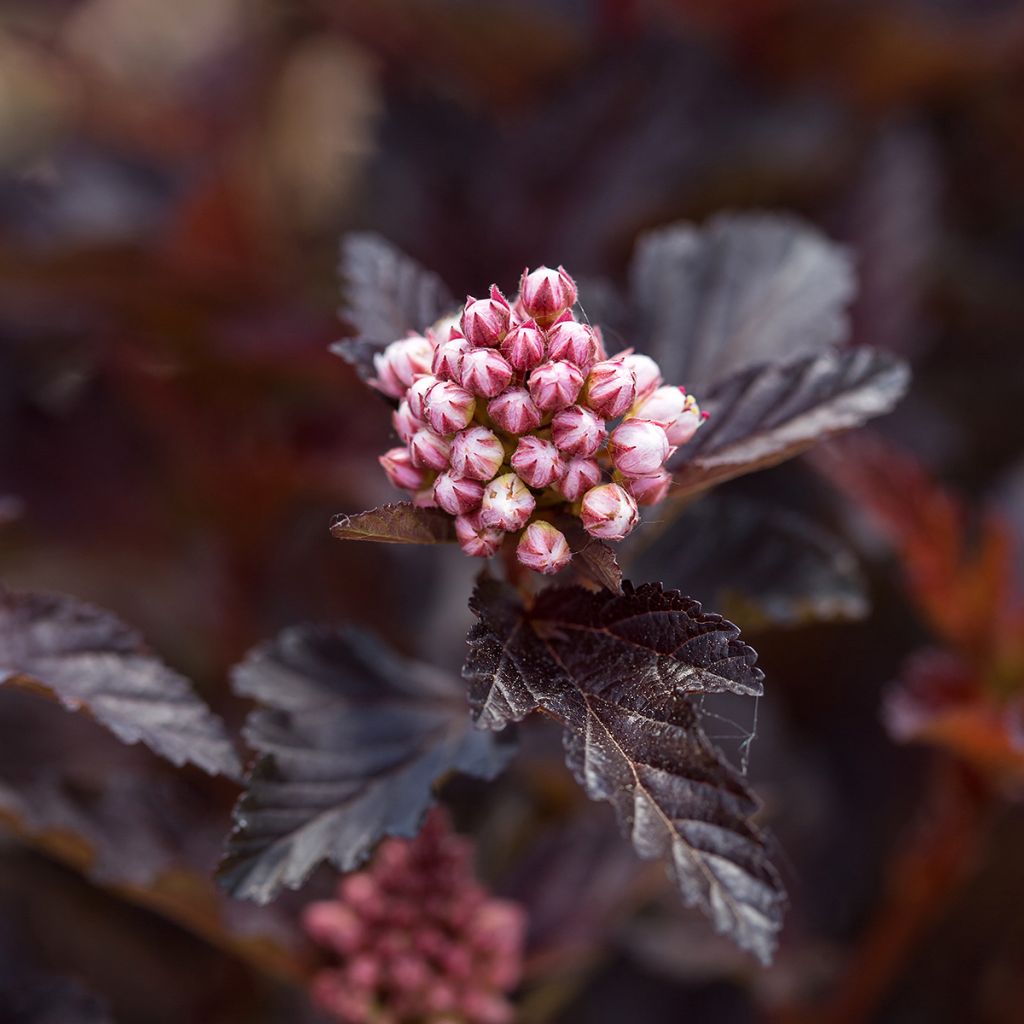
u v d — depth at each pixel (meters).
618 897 0.37
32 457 0.43
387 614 0.45
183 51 0.57
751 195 0.48
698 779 0.29
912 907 0.39
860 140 0.50
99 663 0.33
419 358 0.32
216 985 0.41
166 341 0.44
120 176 0.54
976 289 0.50
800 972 0.41
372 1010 0.36
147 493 0.44
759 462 0.32
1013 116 0.52
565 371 0.30
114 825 0.34
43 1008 0.36
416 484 0.31
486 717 0.30
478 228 0.47
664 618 0.30
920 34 0.48
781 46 0.50
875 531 0.42
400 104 0.50
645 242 0.37
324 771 0.32
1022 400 0.49
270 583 0.45
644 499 0.31
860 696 0.46
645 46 0.49
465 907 0.36
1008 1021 0.42
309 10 0.53
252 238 0.51
